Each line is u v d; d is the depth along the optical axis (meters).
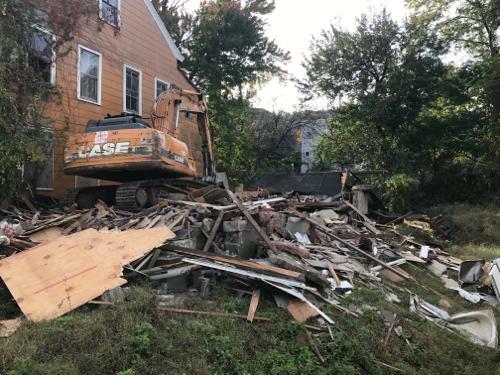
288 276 6.05
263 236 7.47
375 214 15.55
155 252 6.34
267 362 4.65
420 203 22.34
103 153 9.73
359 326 5.77
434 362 5.56
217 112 23.91
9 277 5.53
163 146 9.87
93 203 11.02
